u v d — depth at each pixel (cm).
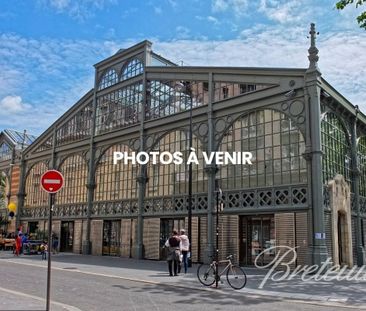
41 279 1550
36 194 3950
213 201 2358
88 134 3434
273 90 2198
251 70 2312
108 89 3281
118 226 3000
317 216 1933
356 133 2597
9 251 3462
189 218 2123
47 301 873
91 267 2080
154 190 2764
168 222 2633
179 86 2691
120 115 3136
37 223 3869
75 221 3388
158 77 2858
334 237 2044
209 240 2320
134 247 2797
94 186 3278
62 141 3725
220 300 1138
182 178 2598
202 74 2559
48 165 3844
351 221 2348
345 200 2222
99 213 3166
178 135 2678
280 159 2138
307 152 2006
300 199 2014
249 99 2289
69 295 1184
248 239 2211
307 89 2067
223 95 2431
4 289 1248
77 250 3294
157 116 2823
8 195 4300
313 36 2092
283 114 2162
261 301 1134
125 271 1898
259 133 2247
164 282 1505
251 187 2223
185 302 1094
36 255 2995
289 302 1126
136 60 3066
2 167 4512
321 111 2158
